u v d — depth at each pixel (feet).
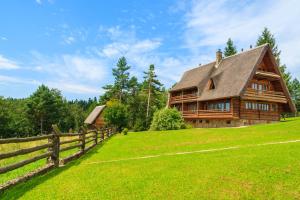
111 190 28.02
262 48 124.98
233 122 125.70
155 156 49.85
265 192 26.50
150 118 183.42
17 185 30.86
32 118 257.75
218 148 54.70
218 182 29.35
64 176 34.73
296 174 31.04
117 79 257.75
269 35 204.64
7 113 244.42
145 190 27.66
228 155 43.73
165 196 25.90
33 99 254.27
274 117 133.39
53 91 274.98
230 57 147.64
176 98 166.40
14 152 30.19
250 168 33.88
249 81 118.11
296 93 258.37
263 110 131.54
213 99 131.03
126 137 100.07
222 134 81.00
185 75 178.40
